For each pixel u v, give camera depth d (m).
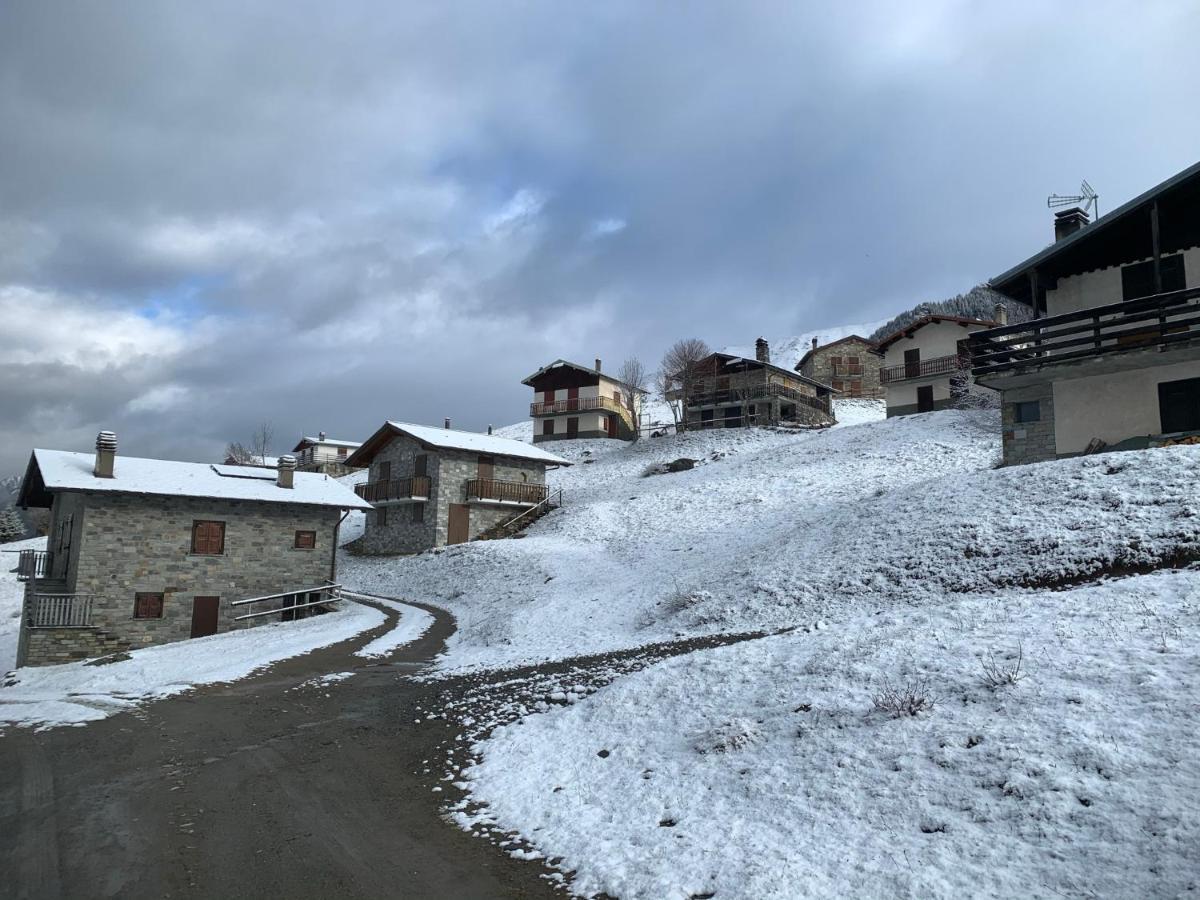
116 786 9.34
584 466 58.88
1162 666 7.65
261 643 22.16
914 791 6.71
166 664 19.27
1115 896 4.94
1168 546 13.48
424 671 17.09
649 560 28.80
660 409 91.38
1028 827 5.84
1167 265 21.78
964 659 9.02
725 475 43.78
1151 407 21.27
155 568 27.22
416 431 43.16
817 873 5.91
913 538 17.97
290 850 7.17
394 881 6.47
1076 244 22.16
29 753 11.16
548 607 23.19
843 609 16.03
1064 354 21.59
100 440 27.16
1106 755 6.35
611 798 8.15
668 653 14.80
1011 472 19.73
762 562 20.83
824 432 51.41
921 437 41.22
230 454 89.31
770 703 9.47
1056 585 13.82
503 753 10.09
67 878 6.55
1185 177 19.52
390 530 43.97
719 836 6.83
